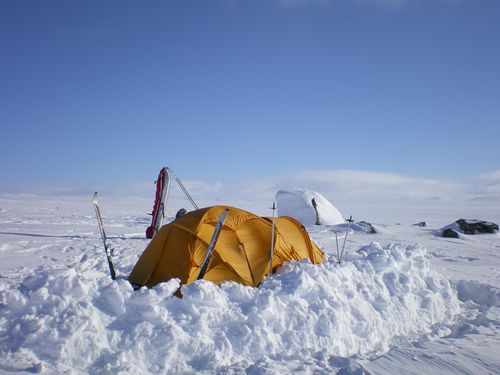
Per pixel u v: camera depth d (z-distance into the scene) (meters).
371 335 5.94
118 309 5.05
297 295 5.99
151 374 4.55
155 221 13.38
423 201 148.25
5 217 24.28
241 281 7.13
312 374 4.50
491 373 4.56
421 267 8.05
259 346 5.11
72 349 4.48
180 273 7.07
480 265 11.76
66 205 52.31
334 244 15.32
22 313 4.90
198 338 4.94
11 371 4.17
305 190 23.86
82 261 10.37
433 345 5.28
